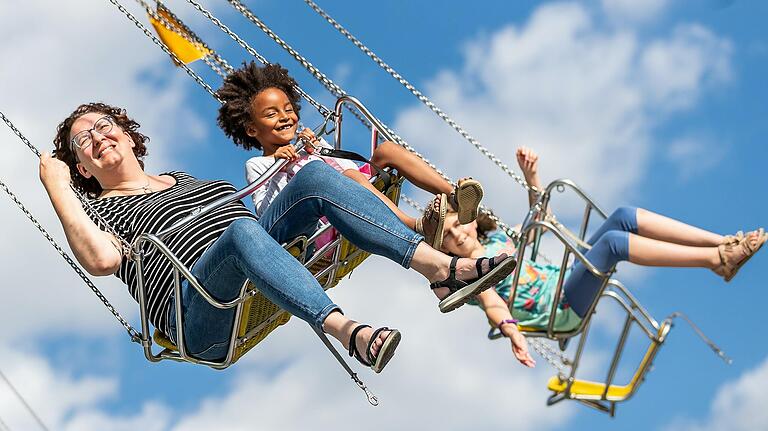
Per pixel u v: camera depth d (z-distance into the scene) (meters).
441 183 6.55
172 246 6.53
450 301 5.89
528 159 8.27
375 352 5.70
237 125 7.13
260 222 6.21
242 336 6.49
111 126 6.93
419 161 6.62
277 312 6.59
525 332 8.10
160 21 7.34
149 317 6.63
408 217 6.30
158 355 6.70
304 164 6.62
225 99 7.14
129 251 6.33
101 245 6.27
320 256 6.39
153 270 6.56
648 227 7.85
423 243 5.92
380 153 6.66
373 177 6.62
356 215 5.95
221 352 6.57
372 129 6.85
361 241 5.96
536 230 8.26
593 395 8.62
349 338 5.75
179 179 7.05
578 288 7.94
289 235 6.15
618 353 8.52
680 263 7.69
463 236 7.83
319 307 5.80
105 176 6.92
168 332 6.58
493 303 7.84
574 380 8.62
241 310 6.29
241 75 7.12
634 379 8.56
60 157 7.00
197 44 7.33
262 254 5.88
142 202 6.77
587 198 8.26
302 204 6.05
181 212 6.65
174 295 6.32
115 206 6.76
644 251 7.72
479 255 7.85
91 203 6.82
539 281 8.06
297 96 7.16
